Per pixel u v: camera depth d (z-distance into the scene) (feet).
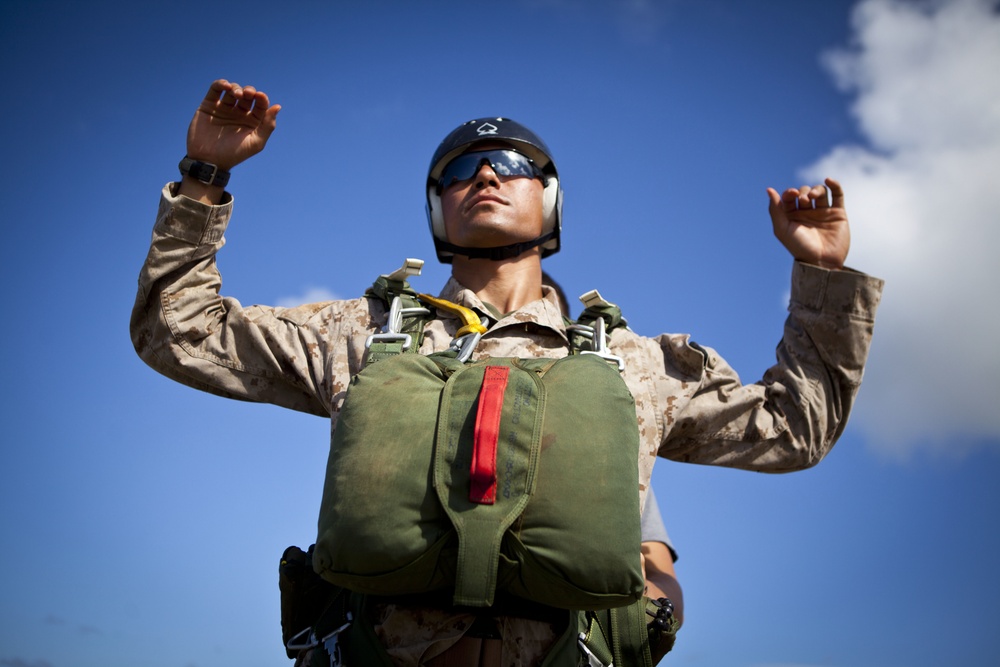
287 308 10.73
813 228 10.98
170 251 10.01
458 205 11.36
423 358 8.45
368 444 7.70
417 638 8.11
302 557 9.21
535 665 8.20
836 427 10.82
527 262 11.55
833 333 10.64
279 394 10.45
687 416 10.34
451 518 7.34
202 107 10.30
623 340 10.59
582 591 7.39
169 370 10.39
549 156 11.85
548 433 7.67
